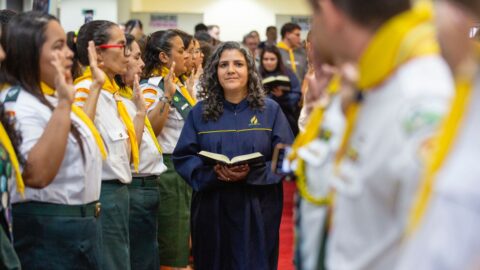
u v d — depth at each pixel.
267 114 3.94
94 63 3.42
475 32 2.11
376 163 1.39
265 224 3.89
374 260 1.42
